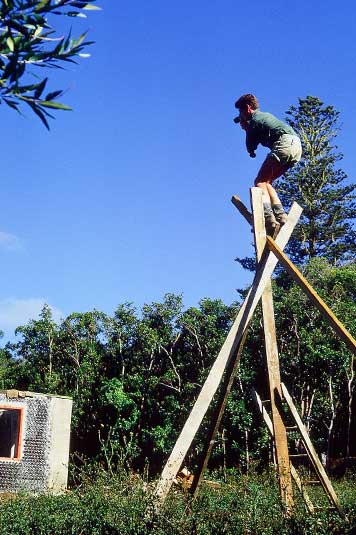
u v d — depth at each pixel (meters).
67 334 32.75
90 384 30.86
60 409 24.06
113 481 9.32
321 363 27.05
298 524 7.34
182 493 8.74
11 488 22.30
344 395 27.73
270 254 8.77
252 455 25.61
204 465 8.48
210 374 8.42
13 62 3.10
